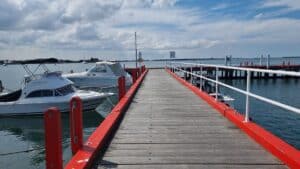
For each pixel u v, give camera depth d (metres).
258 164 5.04
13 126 18.62
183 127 7.73
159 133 7.12
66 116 19.11
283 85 46.84
